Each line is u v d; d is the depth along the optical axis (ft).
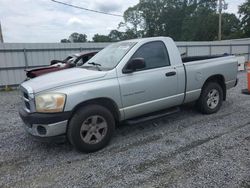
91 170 11.57
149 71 15.16
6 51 43.83
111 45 17.44
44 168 12.00
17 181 10.94
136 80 14.53
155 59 15.71
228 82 20.27
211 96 19.31
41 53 46.98
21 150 14.21
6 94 37.55
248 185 9.77
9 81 44.73
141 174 11.01
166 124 17.53
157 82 15.35
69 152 13.67
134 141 14.76
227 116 18.80
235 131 15.61
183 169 11.23
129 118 14.98
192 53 65.62
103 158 12.73
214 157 12.19
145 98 15.02
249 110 20.21
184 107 21.12
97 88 13.12
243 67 52.31
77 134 12.75
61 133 12.55
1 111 24.71
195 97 18.03
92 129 13.26
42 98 12.16
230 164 11.41
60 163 12.42
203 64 18.21
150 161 12.16
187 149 13.29
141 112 15.19
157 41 16.08
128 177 10.82
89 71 14.26
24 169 11.98
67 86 12.63
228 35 176.65
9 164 12.56
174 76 16.21
